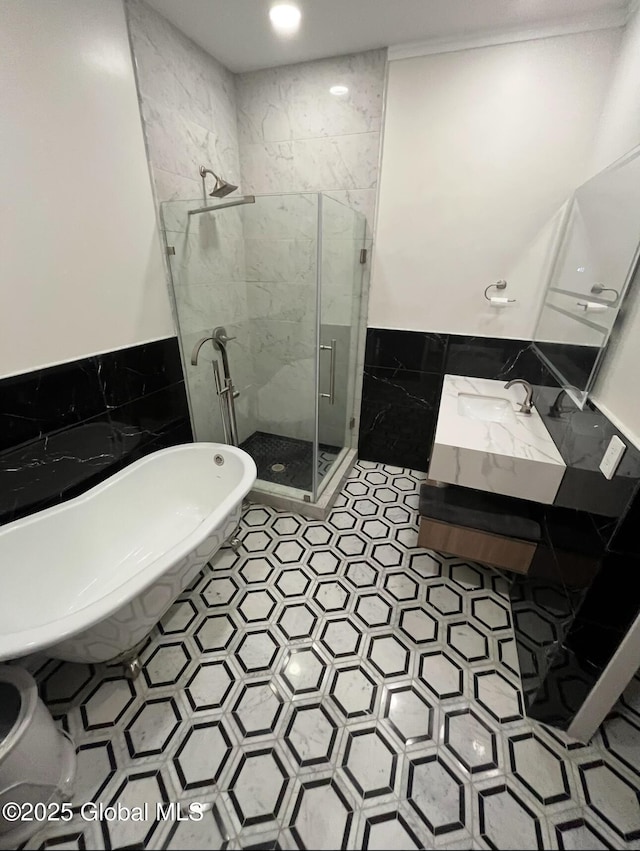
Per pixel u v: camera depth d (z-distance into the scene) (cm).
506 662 141
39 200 128
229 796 104
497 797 105
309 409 234
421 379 242
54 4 122
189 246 196
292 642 146
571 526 121
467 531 157
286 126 214
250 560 187
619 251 119
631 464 90
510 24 162
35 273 130
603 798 105
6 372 126
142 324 178
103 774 108
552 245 191
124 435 177
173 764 111
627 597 95
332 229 196
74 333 147
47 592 140
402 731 119
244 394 255
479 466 145
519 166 183
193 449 190
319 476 234
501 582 175
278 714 123
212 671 136
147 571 119
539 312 204
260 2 151
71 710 124
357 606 162
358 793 105
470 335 221
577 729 116
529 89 171
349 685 132
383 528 210
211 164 206
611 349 118
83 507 152
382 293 231
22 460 135
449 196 198
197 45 182
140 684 131
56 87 127
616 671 102
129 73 151
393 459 274
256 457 257
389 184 206
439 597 167
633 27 142
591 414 121
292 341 225
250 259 221
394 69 185
